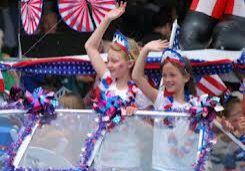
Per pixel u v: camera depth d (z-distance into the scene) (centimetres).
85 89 1895
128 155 1231
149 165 1224
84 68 1736
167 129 1246
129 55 1474
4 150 1259
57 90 1858
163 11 2114
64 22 1875
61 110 1317
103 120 1262
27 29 1844
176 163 1217
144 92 1441
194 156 1215
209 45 1775
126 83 1478
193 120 1253
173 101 1386
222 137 1250
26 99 1313
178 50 1611
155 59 1648
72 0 1772
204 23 1770
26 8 1834
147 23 2078
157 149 1234
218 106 1252
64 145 1255
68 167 1214
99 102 1289
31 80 1855
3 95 1739
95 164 1216
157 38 2000
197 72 1658
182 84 1389
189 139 1232
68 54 1861
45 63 1745
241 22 1738
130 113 1270
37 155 1241
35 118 1304
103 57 1694
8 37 2184
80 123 1284
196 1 1791
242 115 1509
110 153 1231
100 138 1243
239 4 1744
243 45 1708
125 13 2078
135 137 1245
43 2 1888
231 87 1745
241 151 1226
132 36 2073
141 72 1440
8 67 1769
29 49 1883
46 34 1869
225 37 1722
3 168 1220
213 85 1652
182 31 1783
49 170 1204
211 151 1214
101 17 1770
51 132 1273
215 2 1766
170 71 1380
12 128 1298
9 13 2198
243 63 1638
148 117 1267
